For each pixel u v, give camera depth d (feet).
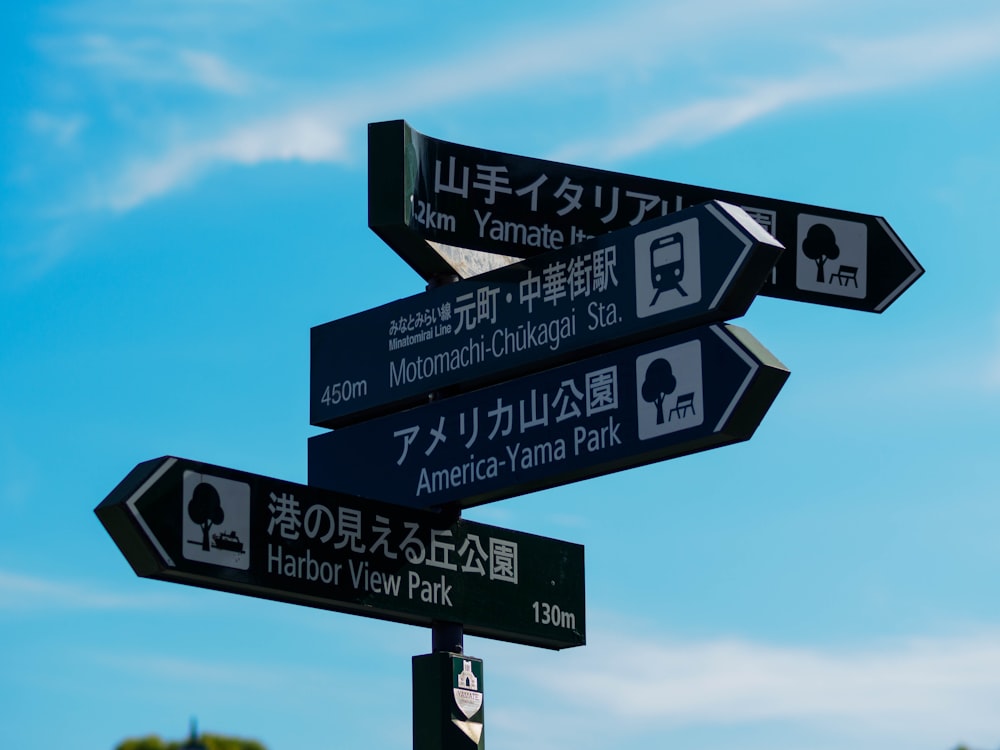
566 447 10.06
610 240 10.12
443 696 10.49
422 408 10.89
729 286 9.48
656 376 9.71
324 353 11.55
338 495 10.25
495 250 10.63
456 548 10.79
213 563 9.53
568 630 11.28
